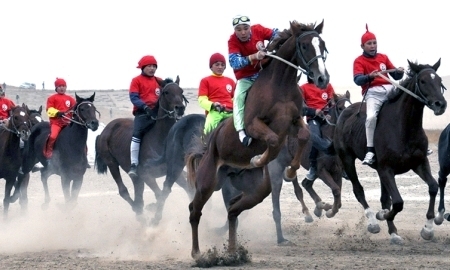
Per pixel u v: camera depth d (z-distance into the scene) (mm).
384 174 13258
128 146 17047
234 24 11453
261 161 10742
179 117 16062
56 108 20828
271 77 10914
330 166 16156
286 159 14695
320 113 16547
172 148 15359
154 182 16406
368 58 14172
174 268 11266
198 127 14984
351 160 14703
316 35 10656
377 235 14969
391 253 12508
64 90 21031
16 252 13695
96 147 18422
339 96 16906
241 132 11109
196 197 11820
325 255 12391
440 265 10992
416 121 12922
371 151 13531
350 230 15875
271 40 11602
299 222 17422
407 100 12953
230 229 11859
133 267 11414
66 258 12602
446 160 15109
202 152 12289
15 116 18484
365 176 27938
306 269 10820
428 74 12633
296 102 10875
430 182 13219
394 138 13078
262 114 10812
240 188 12039
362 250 12977
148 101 16531
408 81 12977
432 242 13766
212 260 11391
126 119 18141
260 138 10688
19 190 19969
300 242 14297
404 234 14875
